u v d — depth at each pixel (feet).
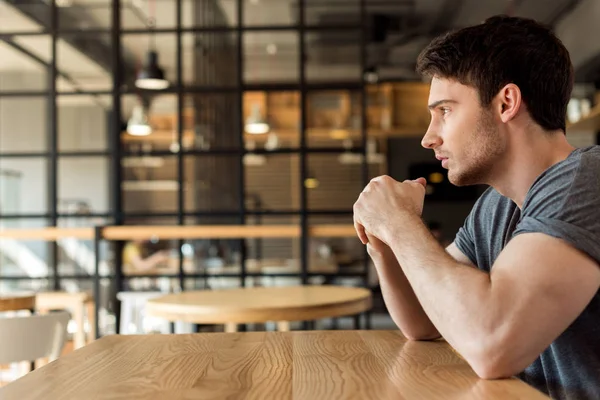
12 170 31.50
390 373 3.38
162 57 27.30
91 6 23.43
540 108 3.91
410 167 35.45
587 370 3.71
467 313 3.34
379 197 4.02
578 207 3.48
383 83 30.35
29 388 3.11
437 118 4.12
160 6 23.29
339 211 17.75
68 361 3.77
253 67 29.58
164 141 29.25
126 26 24.90
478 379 3.24
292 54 28.25
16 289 19.56
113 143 18.65
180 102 18.84
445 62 4.01
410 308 4.46
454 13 25.62
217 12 23.12
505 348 3.23
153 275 17.51
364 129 18.48
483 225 4.76
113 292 17.08
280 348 4.17
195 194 23.16
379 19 25.80
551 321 3.28
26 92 18.89
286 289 9.89
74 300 15.85
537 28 3.97
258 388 3.06
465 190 35.22
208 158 22.90
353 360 3.74
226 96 24.79
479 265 4.75
